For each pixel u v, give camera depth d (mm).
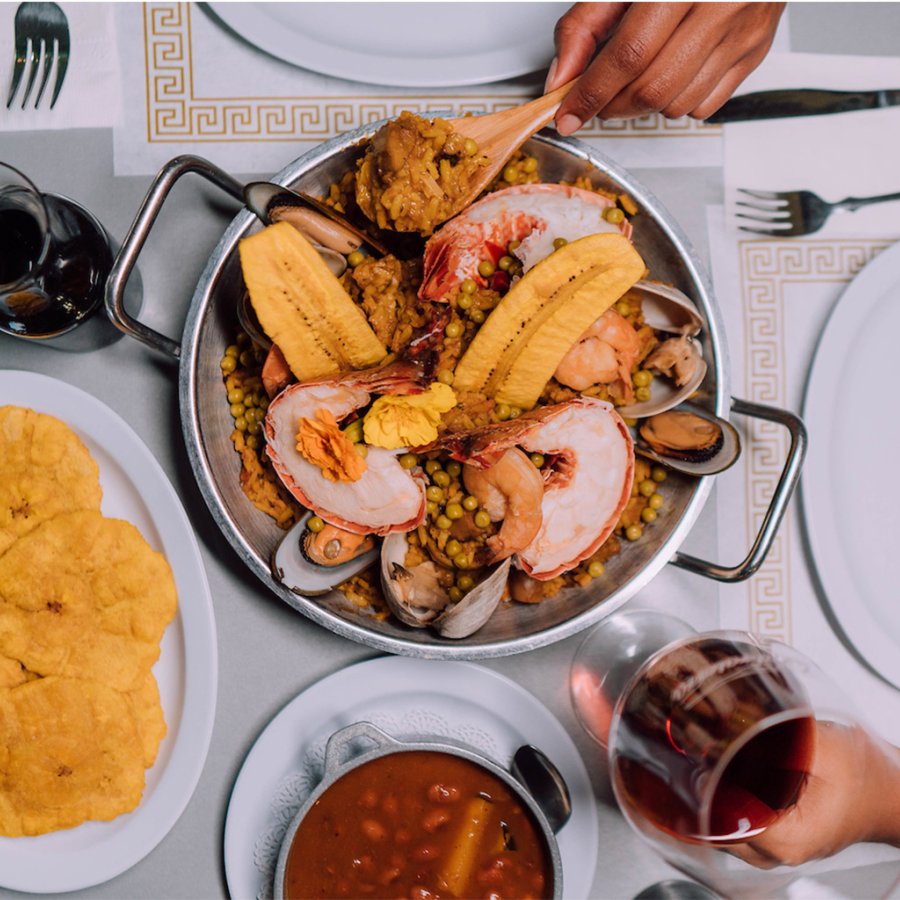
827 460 1296
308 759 1240
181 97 1280
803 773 1051
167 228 1280
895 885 1168
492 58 1240
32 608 1217
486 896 1155
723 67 1126
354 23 1248
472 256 1128
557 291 1065
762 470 1321
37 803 1215
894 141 1304
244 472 1203
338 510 1120
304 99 1289
